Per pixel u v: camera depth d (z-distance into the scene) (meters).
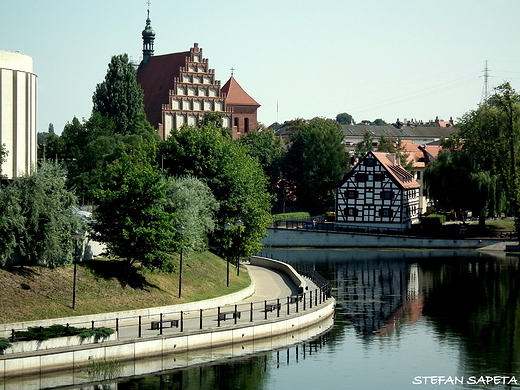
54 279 49.34
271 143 152.25
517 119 114.94
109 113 128.50
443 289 75.81
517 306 66.31
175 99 151.12
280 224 125.75
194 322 49.72
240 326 48.81
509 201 112.00
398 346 51.62
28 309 45.00
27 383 39.31
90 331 42.31
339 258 102.44
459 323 59.31
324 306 58.97
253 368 45.34
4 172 72.44
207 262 67.44
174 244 54.31
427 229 117.06
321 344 51.78
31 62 77.06
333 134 143.62
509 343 52.62
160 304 52.25
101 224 54.81
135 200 53.41
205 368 45.06
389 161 129.00
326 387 42.25
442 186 114.94
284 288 68.62
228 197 73.88
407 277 84.25
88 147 90.75
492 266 93.44
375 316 61.81
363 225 123.00
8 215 47.91
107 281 52.03
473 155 115.56
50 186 50.53
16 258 49.38
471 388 42.69
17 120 73.69
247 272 75.50
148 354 44.06
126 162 58.03
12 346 39.25
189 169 73.19
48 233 49.31
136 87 130.38
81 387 40.59
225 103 156.25
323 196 143.50
